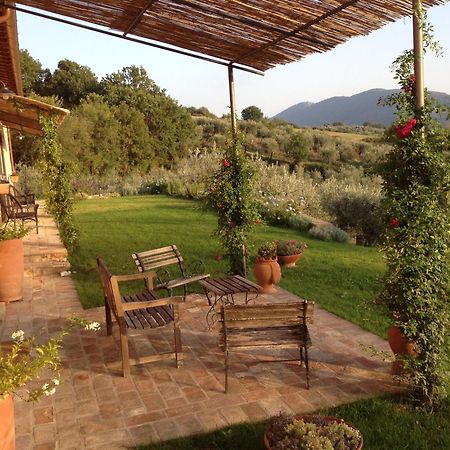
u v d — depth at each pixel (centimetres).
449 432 315
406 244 335
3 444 229
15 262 607
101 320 544
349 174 2580
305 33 454
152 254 618
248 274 768
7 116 1148
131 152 3850
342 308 578
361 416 336
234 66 600
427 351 344
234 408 350
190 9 442
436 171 324
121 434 318
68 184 954
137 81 5356
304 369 413
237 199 655
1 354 241
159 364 428
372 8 375
